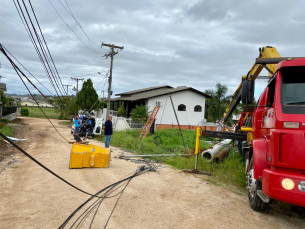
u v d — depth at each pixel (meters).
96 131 18.78
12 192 5.62
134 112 24.73
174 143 14.63
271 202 4.56
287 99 3.98
